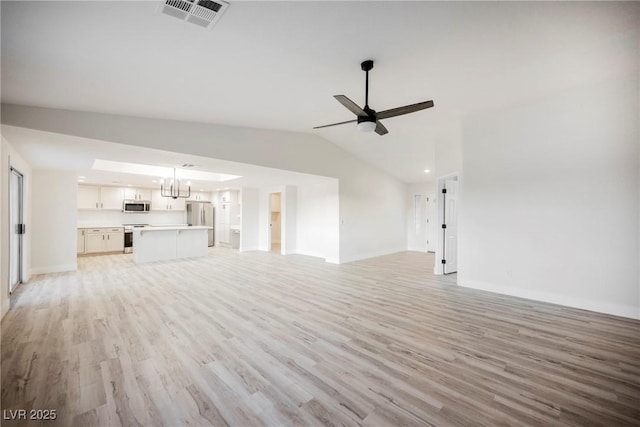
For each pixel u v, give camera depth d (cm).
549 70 304
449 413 172
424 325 305
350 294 421
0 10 151
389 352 246
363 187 744
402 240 891
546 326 301
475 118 446
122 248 839
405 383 202
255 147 500
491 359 234
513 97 376
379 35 229
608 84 329
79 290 439
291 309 355
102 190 830
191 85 285
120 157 448
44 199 559
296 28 208
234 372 216
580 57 278
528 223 393
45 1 147
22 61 208
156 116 375
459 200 473
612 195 329
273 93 332
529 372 215
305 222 823
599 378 207
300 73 286
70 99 289
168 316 330
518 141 400
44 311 346
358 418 168
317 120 470
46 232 562
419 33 229
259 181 745
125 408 176
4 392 190
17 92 263
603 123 333
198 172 724
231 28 197
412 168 768
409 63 282
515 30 229
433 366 224
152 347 255
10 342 263
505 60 281
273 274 557
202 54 227
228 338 273
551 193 372
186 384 201
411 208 910
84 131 329
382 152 677
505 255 416
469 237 457
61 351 247
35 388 195
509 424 163
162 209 948
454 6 197
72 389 194
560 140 364
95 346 256
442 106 409
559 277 369
